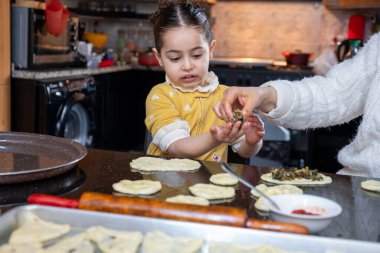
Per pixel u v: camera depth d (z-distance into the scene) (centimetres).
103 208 76
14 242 69
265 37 464
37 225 73
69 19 347
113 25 491
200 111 149
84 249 69
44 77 312
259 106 127
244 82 398
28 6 319
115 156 122
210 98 152
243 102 116
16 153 117
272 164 342
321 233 80
